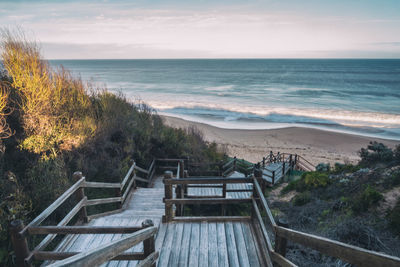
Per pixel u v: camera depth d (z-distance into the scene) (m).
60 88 7.73
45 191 5.19
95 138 8.01
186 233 4.16
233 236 4.07
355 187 8.20
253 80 81.12
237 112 32.97
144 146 10.23
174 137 11.61
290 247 5.25
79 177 4.46
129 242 2.23
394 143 21.25
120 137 9.34
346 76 96.81
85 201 4.63
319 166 12.08
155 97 44.28
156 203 6.86
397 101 42.19
